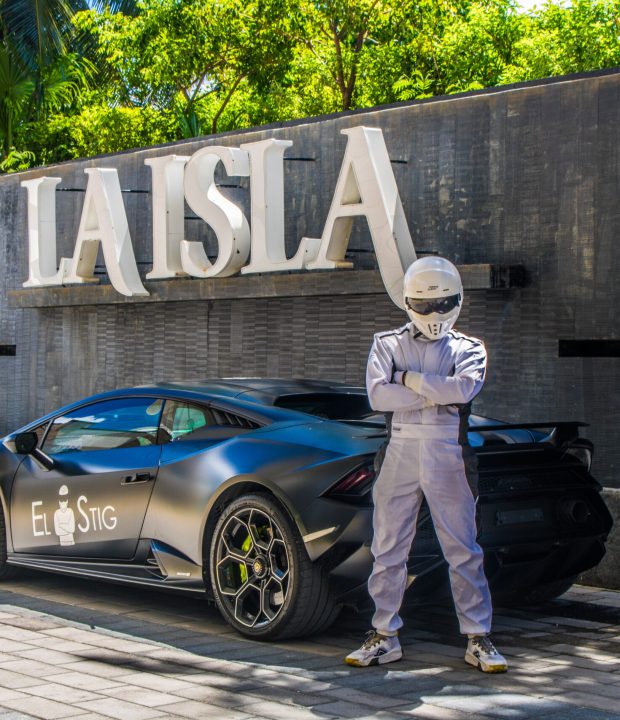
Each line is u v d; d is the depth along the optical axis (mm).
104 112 28609
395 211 8281
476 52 26906
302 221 9648
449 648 5062
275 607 5125
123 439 6035
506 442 5336
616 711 4023
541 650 5055
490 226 8227
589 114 7664
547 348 7836
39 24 23719
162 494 5629
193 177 9633
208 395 5812
